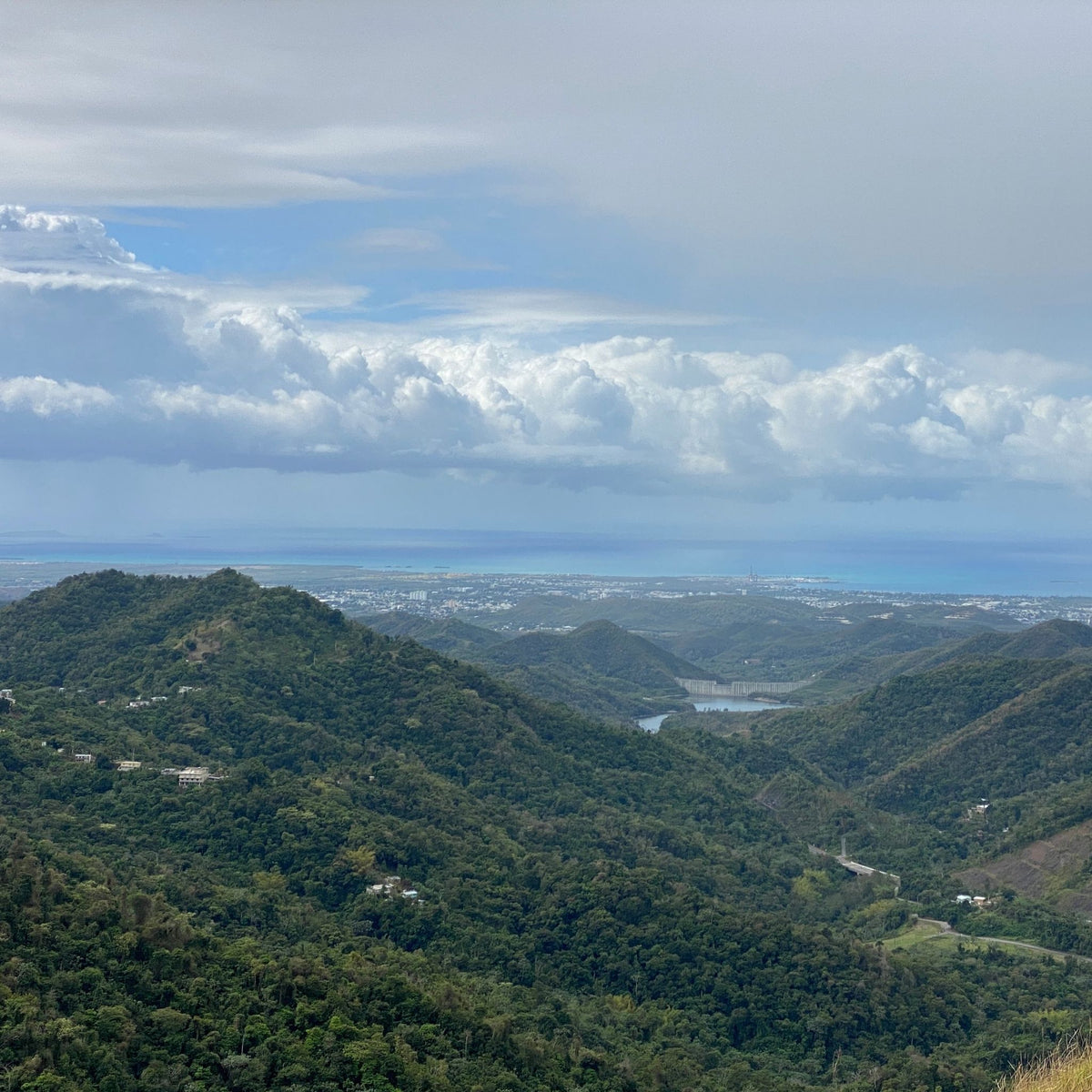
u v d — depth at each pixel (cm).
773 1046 15950
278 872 17525
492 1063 12888
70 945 12369
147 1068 11169
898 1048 15975
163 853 17175
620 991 16812
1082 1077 7969
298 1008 12669
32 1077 10488
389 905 17138
